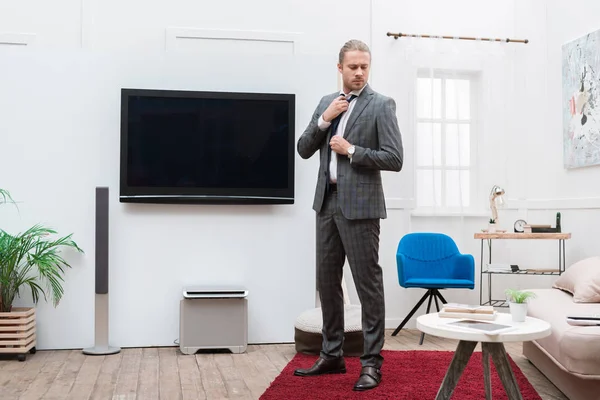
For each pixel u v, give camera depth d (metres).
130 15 5.28
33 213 4.49
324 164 3.38
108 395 3.33
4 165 4.46
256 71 4.71
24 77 4.49
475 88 5.80
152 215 4.57
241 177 4.62
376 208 3.26
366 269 3.29
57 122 4.51
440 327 2.61
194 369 3.90
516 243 5.79
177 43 5.34
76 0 5.21
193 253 4.61
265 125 4.65
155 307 4.56
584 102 5.11
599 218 4.95
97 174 4.54
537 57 5.78
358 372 3.62
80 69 4.54
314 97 4.77
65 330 4.49
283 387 3.29
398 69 5.68
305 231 4.73
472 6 5.83
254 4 5.48
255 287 4.67
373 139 3.29
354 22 5.63
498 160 5.74
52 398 3.28
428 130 5.70
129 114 4.51
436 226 5.71
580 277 3.83
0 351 4.11
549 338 3.16
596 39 4.95
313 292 4.72
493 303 5.71
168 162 4.54
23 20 5.16
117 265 4.53
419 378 3.49
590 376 2.80
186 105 4.58
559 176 5.52
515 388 2.65
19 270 4.46
